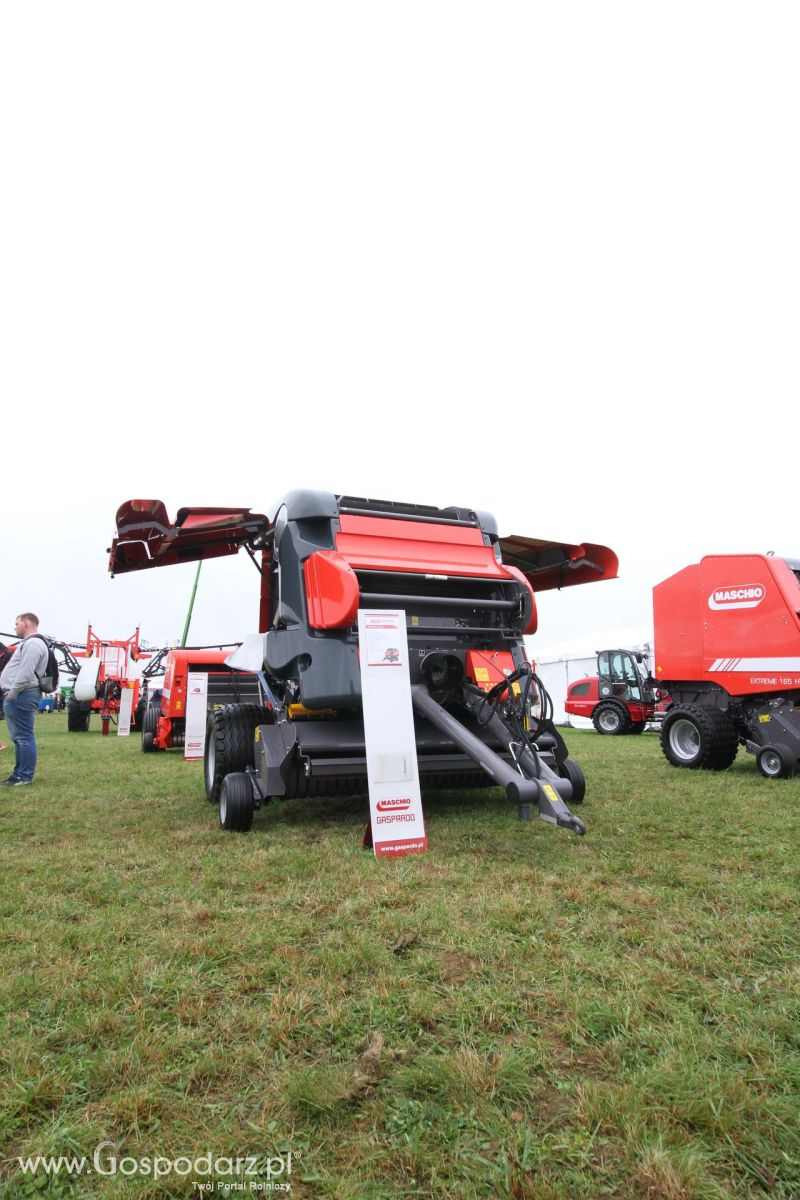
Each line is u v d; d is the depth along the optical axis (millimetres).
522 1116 1801
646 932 2928
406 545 5391
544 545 6680
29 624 7438
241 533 5996
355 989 2463
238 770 5609
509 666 5281
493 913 3139
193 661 11469
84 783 7527
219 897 3461
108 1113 1822
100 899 3443
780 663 8117
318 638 4914
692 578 9227
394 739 4348
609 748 11930
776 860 4086
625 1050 2066
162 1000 2406
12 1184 1587
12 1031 2201
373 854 4148
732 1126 1743
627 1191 1560
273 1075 1979
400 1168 1632
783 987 2465
